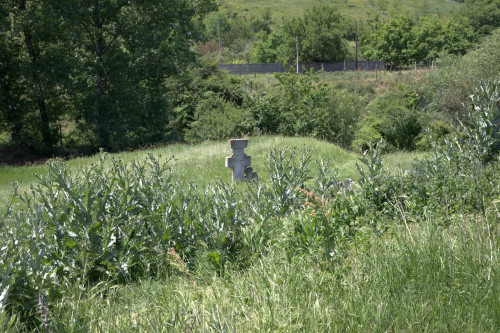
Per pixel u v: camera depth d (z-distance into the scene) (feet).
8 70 99.71
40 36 97.76
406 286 11.56
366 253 13.79
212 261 16.20
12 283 12.28
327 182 23.53
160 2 102.12
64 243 16.11
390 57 254.06
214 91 122.93
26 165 75.10
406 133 92.27
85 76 98.12
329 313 10.87
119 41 106.63
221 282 14.57
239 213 19.19
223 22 351.25
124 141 102.01
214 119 103.19
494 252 12.51
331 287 12.23
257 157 50.98
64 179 17.42
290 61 248.52
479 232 13.78
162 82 111.45
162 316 11.69
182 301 12.48
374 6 567.18
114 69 100.42
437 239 13.93
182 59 107.65
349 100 108.17
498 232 14.55
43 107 103.50
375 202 21.02
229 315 11.15
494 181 20.66
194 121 111.24
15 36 96.73
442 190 20.10
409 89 147.23
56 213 16.88
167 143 101.55
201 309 11.37
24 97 104.06
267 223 19.42
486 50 111.24
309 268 13.92
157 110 110.22
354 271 12.81
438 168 23.29
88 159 63.21
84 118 103.55
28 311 12.72
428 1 585.22
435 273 12.03
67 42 99.30
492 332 9.56
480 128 25.53
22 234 16.10
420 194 20.93
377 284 11.85
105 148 103.65
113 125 101.65
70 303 12.76
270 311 10.89
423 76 146.30
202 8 120.37
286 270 13.44
